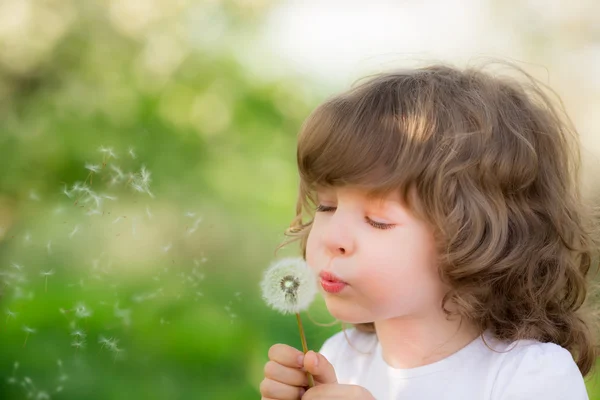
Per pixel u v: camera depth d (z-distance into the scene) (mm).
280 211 4512
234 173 4664
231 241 4020
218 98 4812
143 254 2578
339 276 1271
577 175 1744
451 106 1386
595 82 5238
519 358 1352
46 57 4441
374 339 1642
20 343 2867
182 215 3729
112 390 2922
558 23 5371
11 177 4137
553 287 1484
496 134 1416
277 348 1337
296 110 5059
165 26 4715
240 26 5109
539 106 1619
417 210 1283
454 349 1397
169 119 4660
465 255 1316
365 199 1292
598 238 1751
